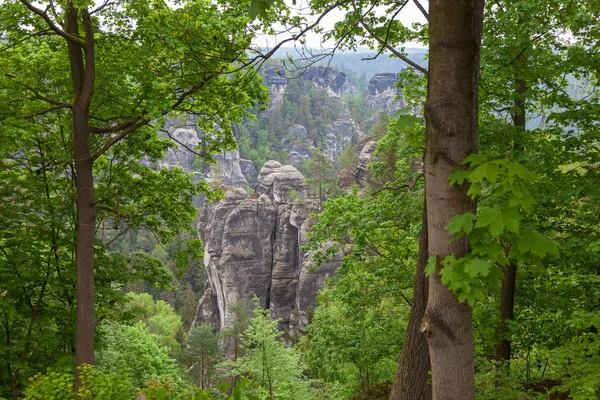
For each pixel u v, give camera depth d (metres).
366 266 13.77
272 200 71.69
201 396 3.00
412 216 13.14
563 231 10.38
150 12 10.00
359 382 15.59
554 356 6.51
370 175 47.62
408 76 12.28
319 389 23.69
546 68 10.00
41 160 12.02
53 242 11.92
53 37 11.91
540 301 11.55
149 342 17.12
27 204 12.17
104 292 12.30
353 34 7.86
